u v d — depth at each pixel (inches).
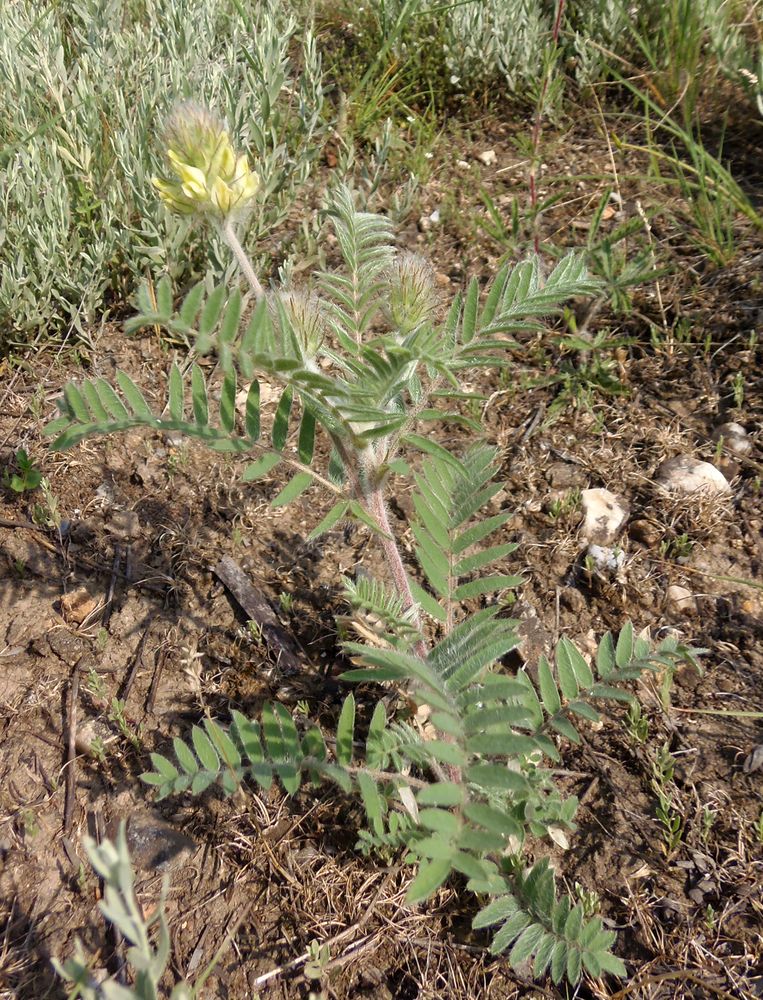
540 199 142.0
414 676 50.7
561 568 100.9
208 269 123.6
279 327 63.9
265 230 132.1
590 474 108.9
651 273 116.0
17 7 153.3
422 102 165.0
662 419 112.8
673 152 145.0
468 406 116.3
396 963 75.7
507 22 155.1
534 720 70.8
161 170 122.3
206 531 105.7
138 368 121.6
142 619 98.3
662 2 155.9
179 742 67.1
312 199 145.3
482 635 56.1
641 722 85.7
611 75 157.3
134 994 47.8
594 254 119.5
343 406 62.6
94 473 110.1
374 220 80.2
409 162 147.1
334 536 105.2
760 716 84.7
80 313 123.4
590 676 71.1
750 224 131.5
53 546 103.8
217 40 159.8
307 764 64.4
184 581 101.5
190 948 77.0
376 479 72.4
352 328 74.4
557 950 62.7
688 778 84.0
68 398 64.2
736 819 80.9
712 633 94.1
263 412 116.6
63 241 122.4
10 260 119.0
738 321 119.4
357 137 153.3
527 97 158.1
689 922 75.6
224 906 79.4
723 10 152.9
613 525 103.2
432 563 68.1
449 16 161.8
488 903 76.4
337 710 90.7
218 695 92.4
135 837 82.6
